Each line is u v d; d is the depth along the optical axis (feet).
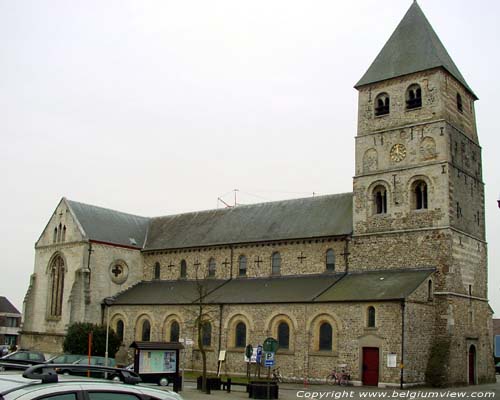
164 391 37.19
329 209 207.00
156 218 265.75
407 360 154.10
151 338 212.43
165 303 210.18
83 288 226.99
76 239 234.38
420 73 186.19
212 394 130.21
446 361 161.79
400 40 198.29
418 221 177.17
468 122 195.93
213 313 196.54
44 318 239.71
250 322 186.50
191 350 199.52
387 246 181.57
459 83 192.85
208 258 225.97
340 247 191.72
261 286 199.62
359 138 195.72
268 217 221.87
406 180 181.98
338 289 176.04
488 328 188.34
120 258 240.12
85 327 207.92
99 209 252.42
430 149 179.63
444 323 166.09
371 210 187.83
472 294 179.63
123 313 223.51
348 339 164.04
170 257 238.27
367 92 197.57
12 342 409.49
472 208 187.32
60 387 31.86
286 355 175.63
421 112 183.93
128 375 37.73
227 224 232.32
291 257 202.39
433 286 168.86
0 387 31.48
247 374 177.17
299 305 176.24
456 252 173.06
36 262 251.39
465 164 187.83
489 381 184.85
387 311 158.20
